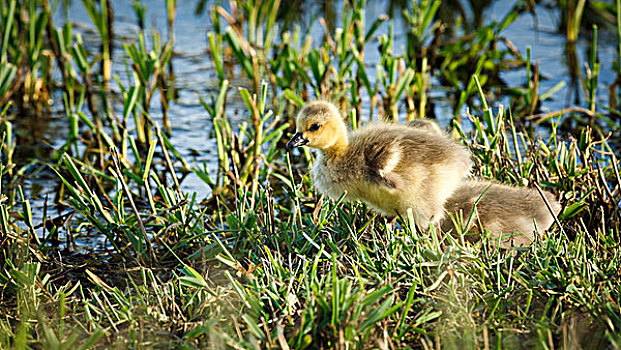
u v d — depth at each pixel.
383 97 15.70
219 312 7.86
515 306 8.08
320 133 9.69
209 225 10.83
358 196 9.80
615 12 19.17
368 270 8.44
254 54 16.39
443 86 17.56
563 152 10.80
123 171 11.79
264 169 12.53
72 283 9.24
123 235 9.83
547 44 19.33
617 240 9.88
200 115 16.16
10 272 8.64
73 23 20.66
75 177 10.04
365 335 7.17
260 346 7.34
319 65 14.78
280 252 9.38
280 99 16.14
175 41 19.81
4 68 15.10
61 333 7.83
